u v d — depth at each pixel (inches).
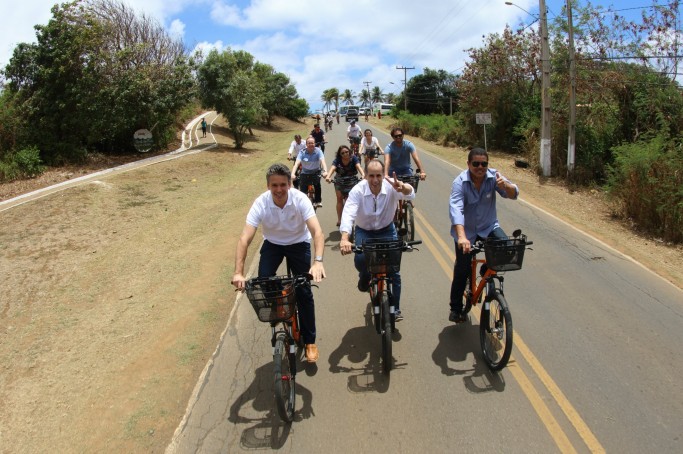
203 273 293.1
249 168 797.9
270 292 137.0
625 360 178.4
